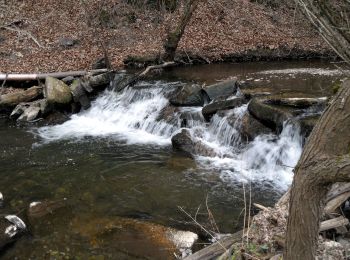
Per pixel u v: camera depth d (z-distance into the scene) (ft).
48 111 35.99
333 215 15.62
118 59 46.96
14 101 36.50
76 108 37.58
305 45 53.26
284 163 25.61
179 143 29.22
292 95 31.58
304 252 7.79
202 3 60.54
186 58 48.44
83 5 55.93
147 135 32.86
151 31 54.85
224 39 55.06
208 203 21.58
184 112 32.60
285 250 8.17
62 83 37.68
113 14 55.26
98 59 44.88
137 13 56.44
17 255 17.16
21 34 50.55
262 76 41.04
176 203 21.62
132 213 20.57
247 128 28.48
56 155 28.50
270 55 51.29
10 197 22.56
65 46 49.65
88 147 30.07
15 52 47.21
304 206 7.44
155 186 23.61
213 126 30.81
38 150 29.45
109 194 22.71
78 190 23.25
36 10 55.01
